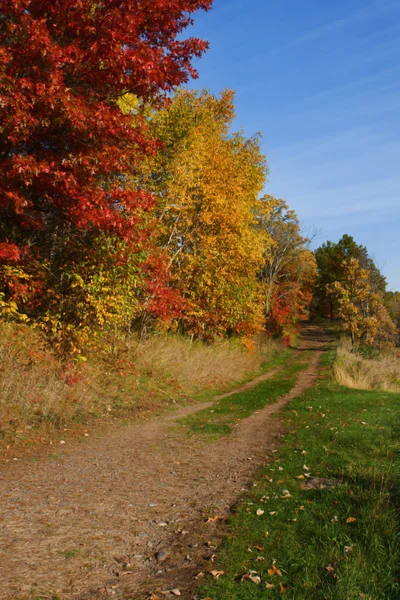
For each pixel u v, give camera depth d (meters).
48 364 10.79
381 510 4.41
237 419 11.24
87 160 8.94
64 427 8.97
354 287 44.25
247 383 20.67
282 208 41.00
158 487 5.92
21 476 6.16
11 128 8.14
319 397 15.17
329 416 11.16
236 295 22.45
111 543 4.22
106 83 9.65
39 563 3.78
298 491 5.42
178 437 9.05
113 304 12.20
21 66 8.09
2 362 9.59
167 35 9.93
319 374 24.86
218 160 20.08
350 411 12.02
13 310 10.45
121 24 8.63
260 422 10.81
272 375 24.61
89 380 11.47
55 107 8.24
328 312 79.00
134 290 14.12
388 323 43.47
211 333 23.52
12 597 3.24
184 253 20.22
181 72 10.03
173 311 15.27
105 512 5.00
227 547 4.02
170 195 17.12
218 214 19.61
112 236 11.11
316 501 4.99
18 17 8.27
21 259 10.74
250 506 5.04
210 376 18.12
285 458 7.12
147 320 17.45
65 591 3.37
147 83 9.48
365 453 7.07
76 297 12.09
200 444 8.45
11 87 7.67
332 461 6.64
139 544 4.21
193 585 3.43
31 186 9.70
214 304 21.75
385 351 38.38
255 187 23.72
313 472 6.25
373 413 11.58
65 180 8.80
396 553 3.56
